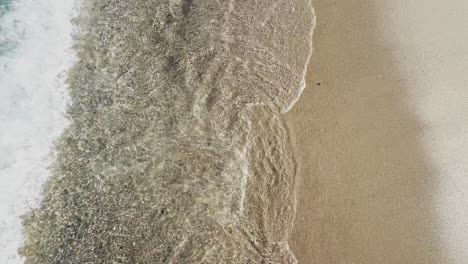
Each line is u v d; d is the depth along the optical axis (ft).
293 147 29.30
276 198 27.43
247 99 31.22
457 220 27.30
